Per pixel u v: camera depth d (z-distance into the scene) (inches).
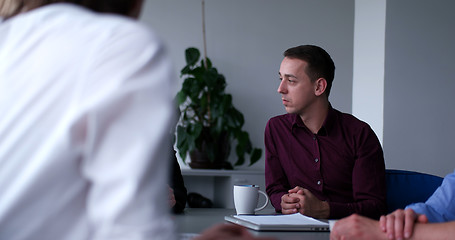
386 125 154.9
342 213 80.0
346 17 176.4
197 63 167.5
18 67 23.3
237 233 26.7
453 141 158.7
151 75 21.8
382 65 156.3
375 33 161.5
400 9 156.6
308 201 77.7
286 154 93.7
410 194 88.4
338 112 94.3
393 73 155.9
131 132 20.9
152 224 20.4
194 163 158.1
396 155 155.2
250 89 171.2
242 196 74.7
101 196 20.7
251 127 170.9
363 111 167.3
